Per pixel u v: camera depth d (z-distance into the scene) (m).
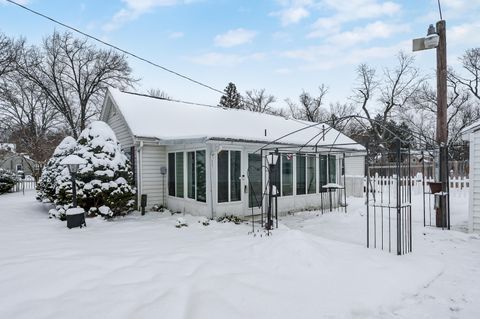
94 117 30.78
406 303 3.66
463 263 5.08
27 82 27.69
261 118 14.76
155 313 3.18
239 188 9.60
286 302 3.51
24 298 3.52
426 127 33.19
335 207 12.38
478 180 7.12
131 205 9.54
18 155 26.66
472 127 7.14
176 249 5.59
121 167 9.43
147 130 10.36
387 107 31.17
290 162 10.95
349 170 16.98
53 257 4.97
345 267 4.57
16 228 7.59
